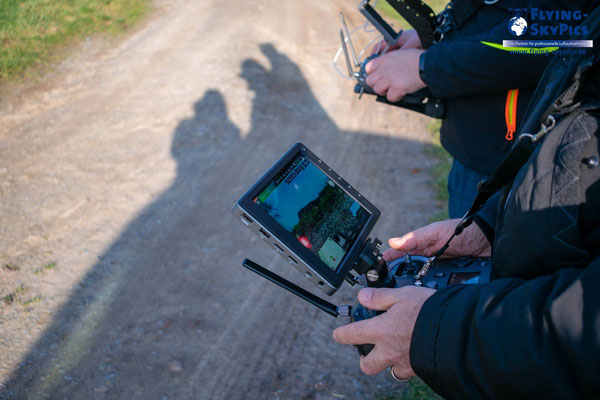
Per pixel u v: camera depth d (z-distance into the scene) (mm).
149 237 4262
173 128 6164
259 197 1321
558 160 929
